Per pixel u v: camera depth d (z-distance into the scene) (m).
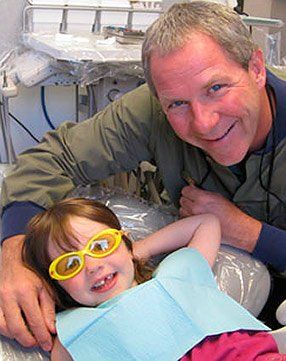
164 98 1.09
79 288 1.08
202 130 1.07
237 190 1.33
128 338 1.00
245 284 1.22
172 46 1.04
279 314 1.11
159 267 1.14
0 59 2.01
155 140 1.35
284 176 1.28
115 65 1.71
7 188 1.31
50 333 1.03
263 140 1.24
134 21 2.05
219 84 1.05
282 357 1.00
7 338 1.03
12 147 2.06
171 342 1.01
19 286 1.06
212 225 1.26
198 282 1.13
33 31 1.98
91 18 2.01
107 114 1.38
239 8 2.39
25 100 2.19
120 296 1.07
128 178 1.79
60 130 1.40
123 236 1.16
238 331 1.05
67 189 1.33
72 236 1.10
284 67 1.96
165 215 1.44
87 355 0.99
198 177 1.36
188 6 1.12
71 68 1.80
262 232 1.27
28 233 1.15
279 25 2.01
